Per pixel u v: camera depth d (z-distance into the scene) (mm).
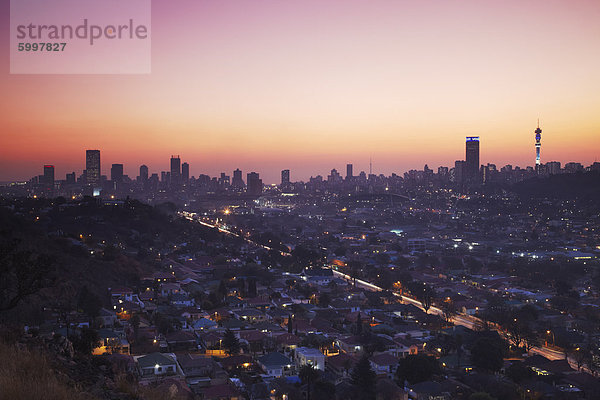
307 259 186375
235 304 114500
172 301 111188
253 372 71188
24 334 20984
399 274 162875
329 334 94500
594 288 151875
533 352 91750
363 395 64688
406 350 85750
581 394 69250
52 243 129250
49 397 13805
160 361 64062
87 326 75562
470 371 77688
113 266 130250
